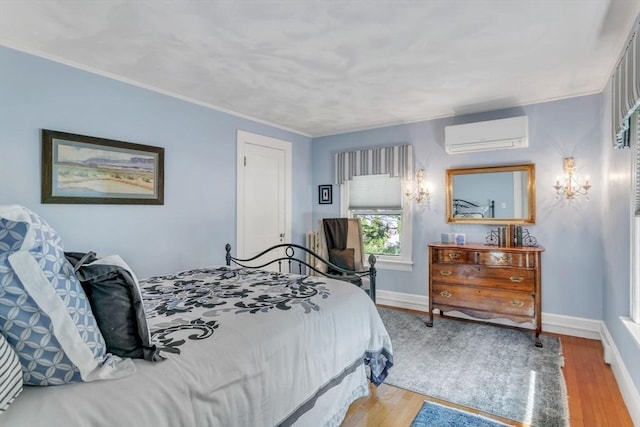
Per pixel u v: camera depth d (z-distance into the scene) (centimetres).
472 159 369
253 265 393
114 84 270
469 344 297
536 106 335
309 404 148
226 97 323
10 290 87
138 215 287
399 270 418
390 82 284
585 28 199
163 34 207
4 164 216
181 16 188
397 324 350
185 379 105
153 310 160
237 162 377
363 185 448
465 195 372
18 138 221
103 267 109
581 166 314
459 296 334
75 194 247
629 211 212
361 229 394
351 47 223
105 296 108
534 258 301
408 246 410
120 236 275
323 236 396
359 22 194
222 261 359
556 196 326
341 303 188
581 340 306
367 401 210
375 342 207
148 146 292
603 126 295
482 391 220
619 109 198
